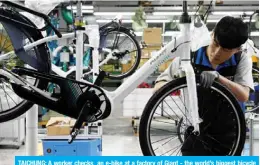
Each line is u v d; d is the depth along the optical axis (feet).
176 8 20.29
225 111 6.30
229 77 6.77
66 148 10.96
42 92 6.25
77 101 6.21
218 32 5.76
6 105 8.69
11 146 18.13
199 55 6.64
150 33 16.30
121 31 13.38
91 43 10.85
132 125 22.76
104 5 21.02
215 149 6.54
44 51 6.48
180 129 7.16
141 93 18.92
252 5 20.62
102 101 6.23
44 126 17.62
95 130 12.07
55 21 10.26
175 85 5.95
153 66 6.20
